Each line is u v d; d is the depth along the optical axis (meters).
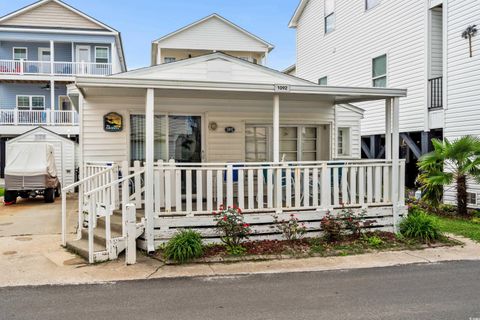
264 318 4.21
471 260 6.49
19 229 9.23
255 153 10.30
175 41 21.50
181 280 5.52
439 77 11.85
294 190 8.15
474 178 9.77
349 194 8.34
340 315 4.28
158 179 6.80
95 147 9.21
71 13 23.86
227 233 6.78
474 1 10.55
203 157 9.70
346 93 7.78
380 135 14.81
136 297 4.86
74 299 4.80
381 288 5.16
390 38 13.76
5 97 23.75
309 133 10.88
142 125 9.48
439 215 10.20
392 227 7.92
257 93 8.06
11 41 23.59
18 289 5.17
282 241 7.21
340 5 16.66
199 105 9.62
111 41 24.00
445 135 11.52
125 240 6.53
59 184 16.39
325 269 6.01
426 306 4.52
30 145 14.36
